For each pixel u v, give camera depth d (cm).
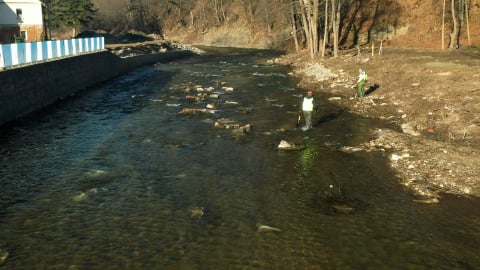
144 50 7269
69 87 3434
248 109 2817
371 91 3253
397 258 1059
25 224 1209
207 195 1427
